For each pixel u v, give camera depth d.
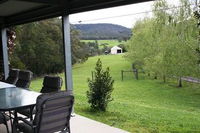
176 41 5.29
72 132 4.02
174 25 5.30
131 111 5.36
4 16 7.43
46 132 2.74
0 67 8.08
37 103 2.58
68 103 2.82
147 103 5.84
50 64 10.91
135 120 4.84
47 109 2.62
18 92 3.85
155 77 6.01
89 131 4.05
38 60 11.07
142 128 4.42
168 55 5.55
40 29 11.36
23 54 11.24
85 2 4.68
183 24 5.08
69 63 5.13
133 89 6.34
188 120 4.65
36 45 11.27
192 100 5.09
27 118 3.42
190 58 5.02
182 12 5.09
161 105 5.59
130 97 6.24
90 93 5.55
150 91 6.03
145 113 5.20
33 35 11.34
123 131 4.02
